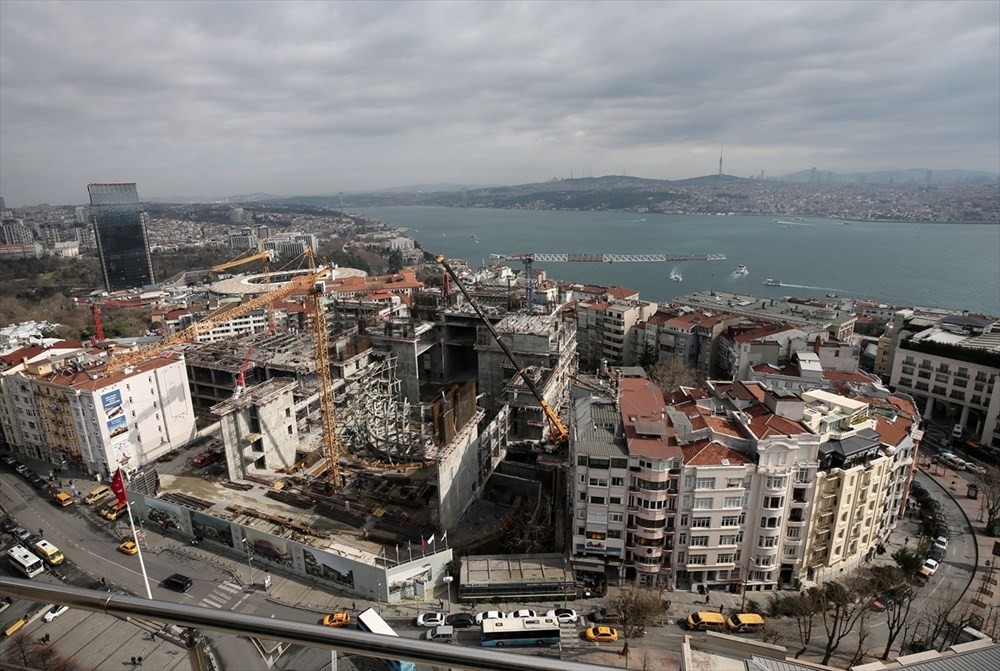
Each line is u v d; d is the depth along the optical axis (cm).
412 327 14750
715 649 4012
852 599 7556
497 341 13012
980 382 12850
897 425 9369
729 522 7894
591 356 18762
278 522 9606
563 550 8888
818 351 13775
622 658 7094
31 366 12256
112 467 11338
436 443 10038
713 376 16312
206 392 14862
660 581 8188
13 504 10769
